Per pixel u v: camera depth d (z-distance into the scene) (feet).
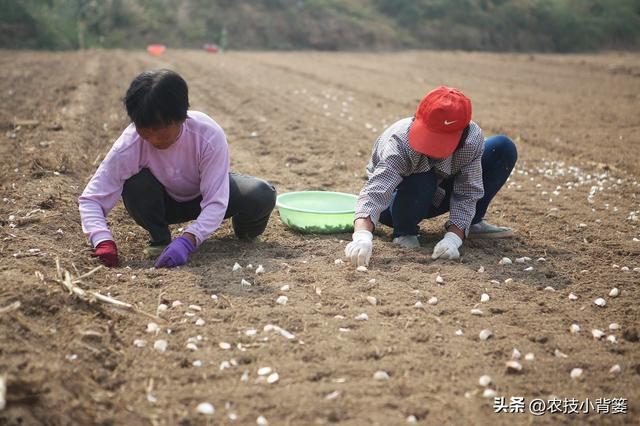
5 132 26.96
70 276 12.53
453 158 14.39
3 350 9.96
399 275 13.91
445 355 10.89
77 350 10.36
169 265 13.89
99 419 8.87
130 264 14.28
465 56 83.76
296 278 13.66
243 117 33.22
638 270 14.75
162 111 12.14
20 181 19.77
